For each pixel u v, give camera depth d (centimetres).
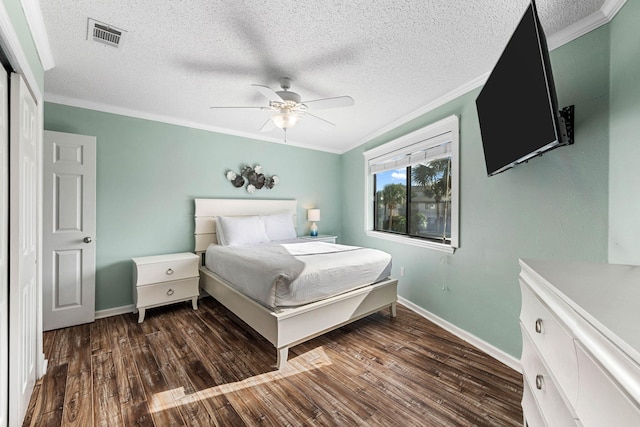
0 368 121
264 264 228
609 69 143
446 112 264
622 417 50
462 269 249
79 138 263
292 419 150
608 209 144
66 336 243
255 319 220
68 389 171
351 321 247
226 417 151
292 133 392
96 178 281
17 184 134
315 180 468
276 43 179
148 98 270
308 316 213
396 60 199
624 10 132
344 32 167
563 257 168
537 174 184
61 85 242
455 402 163
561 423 75
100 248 288
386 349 226
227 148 376
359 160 440
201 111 305
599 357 56
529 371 101
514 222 201
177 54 192
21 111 137
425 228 317
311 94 255
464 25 161
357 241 446
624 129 133
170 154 330
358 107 289
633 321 55
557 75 169
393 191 375
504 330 209
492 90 174
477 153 232
